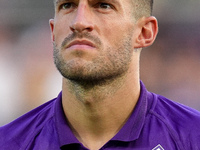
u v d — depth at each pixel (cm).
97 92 782
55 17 822
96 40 747
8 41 3209
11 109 3203
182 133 812
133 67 828
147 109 852
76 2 780
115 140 788
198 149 790
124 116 817
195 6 3075
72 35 746
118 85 797
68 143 794
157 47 3117
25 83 3225
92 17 766
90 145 809
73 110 816
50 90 3209
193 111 891
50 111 882
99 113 799
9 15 3139
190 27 3089
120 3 787
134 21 822
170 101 907
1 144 849
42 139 830
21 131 863
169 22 3109
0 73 3222
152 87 3098
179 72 3098
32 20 3156
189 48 3091
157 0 3105
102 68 753
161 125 823
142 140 802
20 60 3228
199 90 3059
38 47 3212
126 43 796
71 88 801
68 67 739
